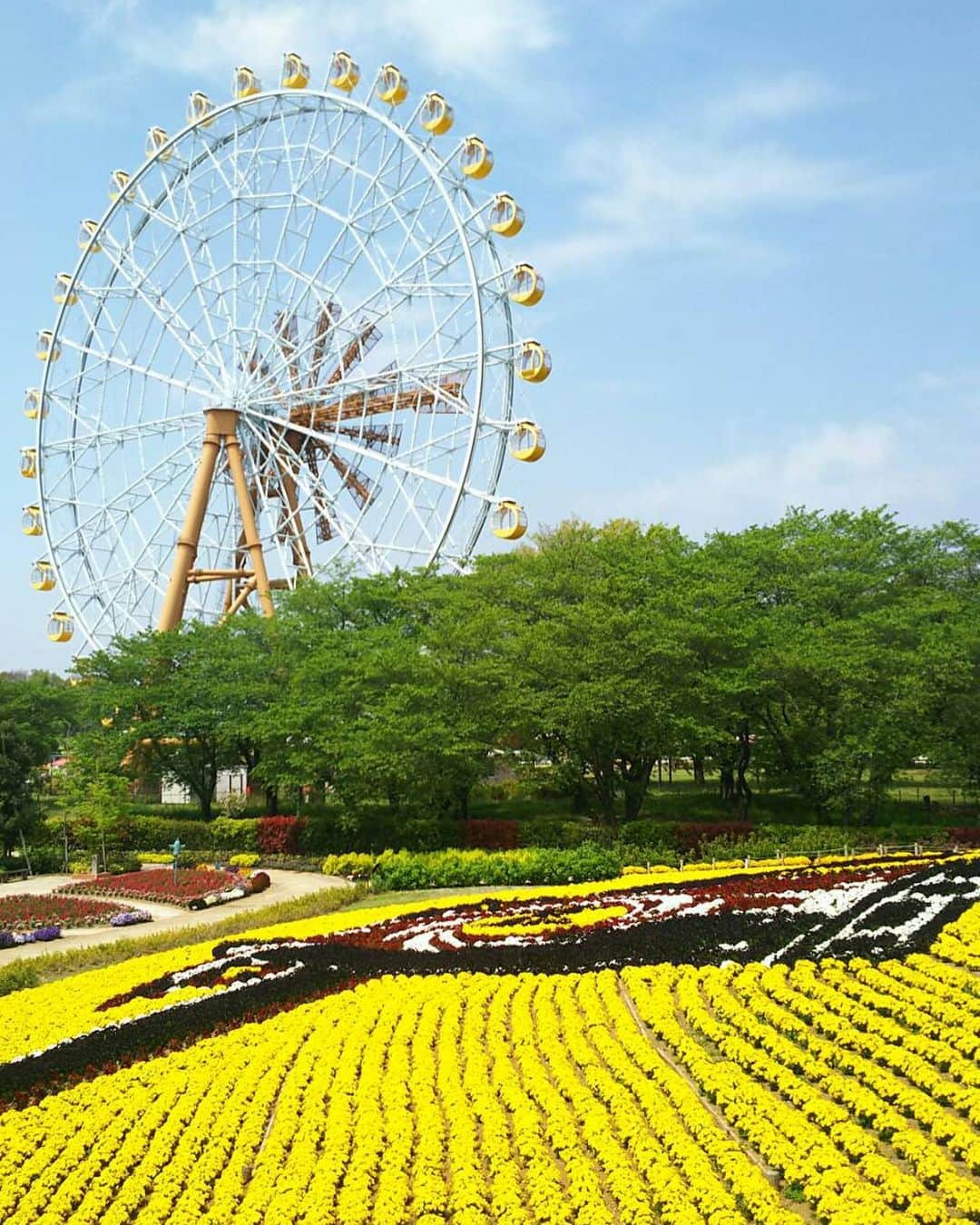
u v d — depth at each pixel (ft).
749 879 121.39
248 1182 56.65
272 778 193.77
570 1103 61.41
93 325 254.88
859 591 193.67
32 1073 69.46
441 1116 59.62
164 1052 72.69
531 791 230.89
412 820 177.68
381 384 218.18
